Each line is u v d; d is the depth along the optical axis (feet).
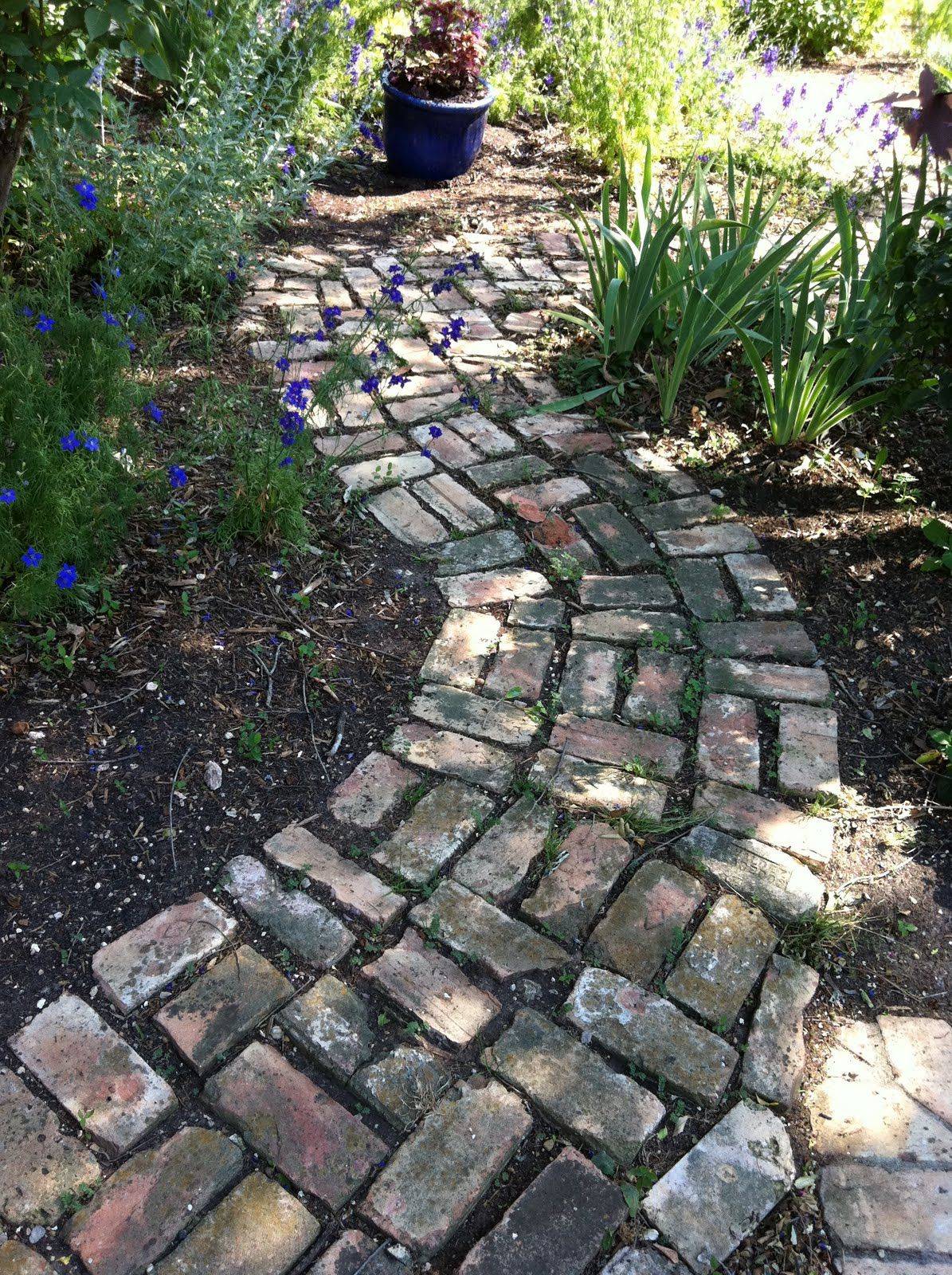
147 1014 6.44
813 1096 6.43
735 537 11.23
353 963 6.86
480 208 18.28
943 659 9.96
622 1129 6.09
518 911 7.31
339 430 11.95
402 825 7.80
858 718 9.27
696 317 12.52
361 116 18.10
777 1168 6.01
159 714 8.29
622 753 8.61
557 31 23.47
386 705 8.80
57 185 13.02
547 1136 6.10
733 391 13.32
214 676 8.69
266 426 11.32
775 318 11.87
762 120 21.30
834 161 21.34
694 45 21.83
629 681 9.35
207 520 10.11
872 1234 5.76
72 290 13.08
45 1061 6.14
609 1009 6.72
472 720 8.74
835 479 12.20
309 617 9.46
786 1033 6.69
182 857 7.36
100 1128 5.85
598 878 7.56
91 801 7.57
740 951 7.17
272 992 6.60
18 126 10.39
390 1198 5.70
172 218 13.64
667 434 12.78
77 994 6.50
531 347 14.16
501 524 11.03
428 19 18.33
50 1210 5.52
